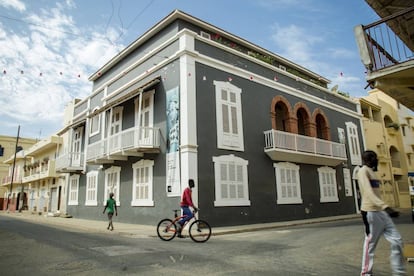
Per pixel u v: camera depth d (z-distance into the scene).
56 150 28.97
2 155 47.50
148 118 15.65
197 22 16.47
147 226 13.83
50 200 28.78
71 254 6.74
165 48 15.38
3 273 5.14
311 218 17.91
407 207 28.16
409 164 30.92
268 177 16.16
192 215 9.31
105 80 21.52
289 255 6.55
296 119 18.83
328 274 4.89
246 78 16.39
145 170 15.22
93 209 19.50
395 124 30.14
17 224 16.48
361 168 4.44
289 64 22.20
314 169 19.39
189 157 12.81
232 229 12.17
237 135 15.12
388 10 7.57
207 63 14.60
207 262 5.84
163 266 5.50
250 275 4.85
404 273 3.91
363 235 9.48
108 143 16.58
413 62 6.02
